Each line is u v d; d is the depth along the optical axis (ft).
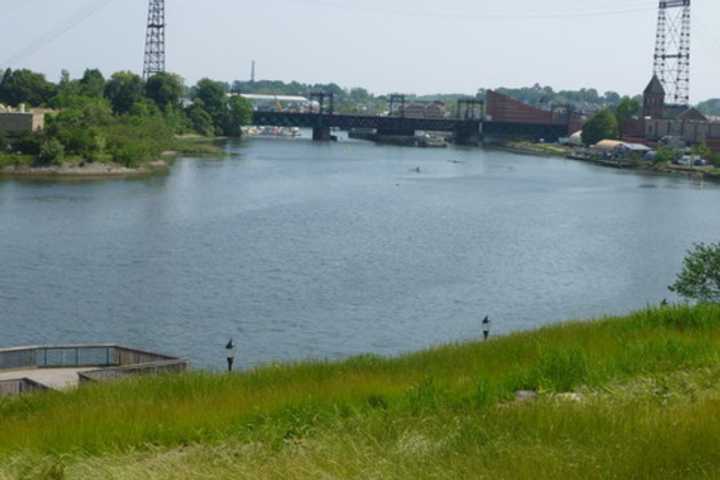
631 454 62.44
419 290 289.94
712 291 184.65
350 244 375.86
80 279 287.69
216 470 67.36
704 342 111.34
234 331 234.17
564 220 473.67
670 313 136.15
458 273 320.70
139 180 599.57
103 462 72.38
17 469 73.41
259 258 335.67
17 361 157.89
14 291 268.82
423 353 129.29
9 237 359.05
